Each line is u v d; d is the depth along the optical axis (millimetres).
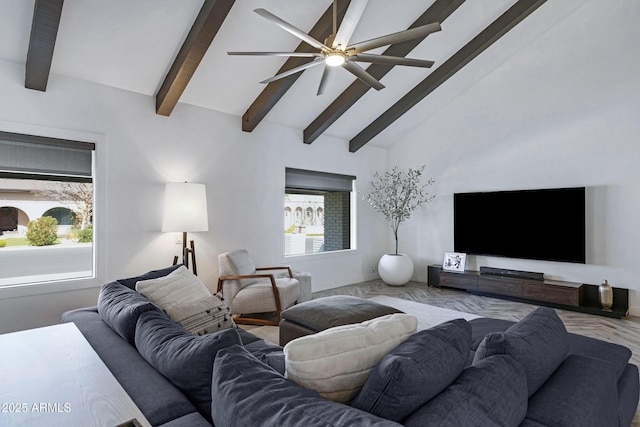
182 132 4035
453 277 5387
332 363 1121
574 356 1648
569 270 4672
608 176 4383
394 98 5293
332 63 2627
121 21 2969
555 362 1463
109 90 3518
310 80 4332
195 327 2152
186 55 3217
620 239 4301
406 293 5355
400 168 6512
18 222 3934
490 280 4988
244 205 4605
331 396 1120
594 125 4484
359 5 2117
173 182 3881
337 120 5398
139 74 3508
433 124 6023
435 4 3809
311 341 1169
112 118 3533
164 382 1330
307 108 4855
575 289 4270
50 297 3176
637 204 4195
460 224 5598
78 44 3043
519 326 1555
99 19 2904
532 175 4977
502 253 5160
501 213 5172
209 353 1214
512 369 1204
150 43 3230
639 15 4160
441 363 1070
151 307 1754
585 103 4543
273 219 4945
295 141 5254
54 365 1404
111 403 1129
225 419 958
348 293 5363
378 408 984
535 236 4855
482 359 1306
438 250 6004
